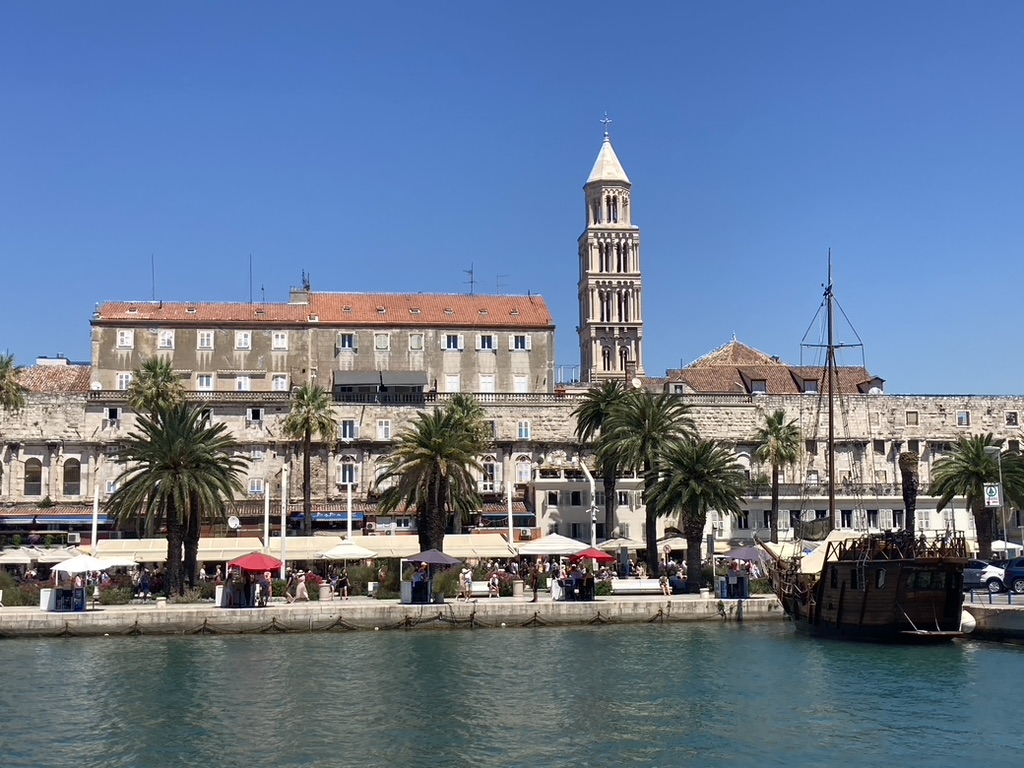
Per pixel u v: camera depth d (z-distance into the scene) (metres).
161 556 92.25
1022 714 46.56
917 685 53.09
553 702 49.38
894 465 135.62
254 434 122.50
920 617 65.69
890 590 65.81
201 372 128.38
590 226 175.00
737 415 133.25
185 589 84.25
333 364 131.00
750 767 39.00
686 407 106.31
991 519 109.44
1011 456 107.31
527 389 134.75
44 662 60.50
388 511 96.06
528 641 69.12
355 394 126.44
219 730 44.25
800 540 93.38
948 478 109.69
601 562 105.50
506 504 124.62
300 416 114.06
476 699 50.06
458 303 139.88
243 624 73.19
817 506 126.44
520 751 41.09
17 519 112.81
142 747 41.72
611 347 171.62
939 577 65.62
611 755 40.56
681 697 50.50
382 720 45.94
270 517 117.19
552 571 95.12
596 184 177.12
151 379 114.31
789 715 46.75
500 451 126.88
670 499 89.19
